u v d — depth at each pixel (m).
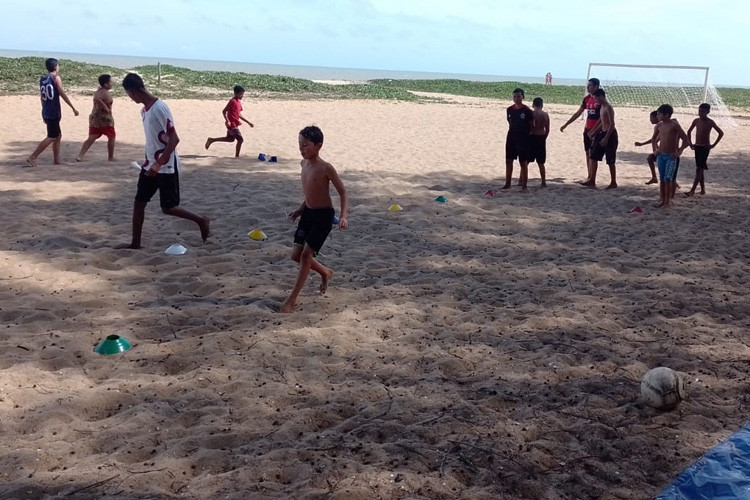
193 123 19.55
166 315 5.90
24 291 6.36
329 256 7.84
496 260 8.01
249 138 17.25
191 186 11.34
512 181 13.09
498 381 4.91
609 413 4.51
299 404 4.52
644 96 40.69
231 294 6.51
